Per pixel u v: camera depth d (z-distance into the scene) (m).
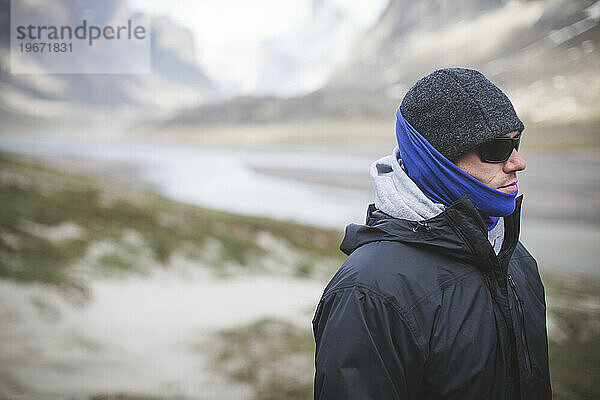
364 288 1.48
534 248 27.19
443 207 1.57
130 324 11.30
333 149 130.50
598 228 32.84
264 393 7.87
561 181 56.38
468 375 1.44
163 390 7.79
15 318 10.67
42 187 21.38
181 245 18.17
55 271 13.44
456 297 1.49
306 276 18.55
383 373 1.43
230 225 22.28
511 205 1.58
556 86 156.62
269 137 173.50
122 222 18.80
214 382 8.30
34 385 7.41
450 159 1.57
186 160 91.25
